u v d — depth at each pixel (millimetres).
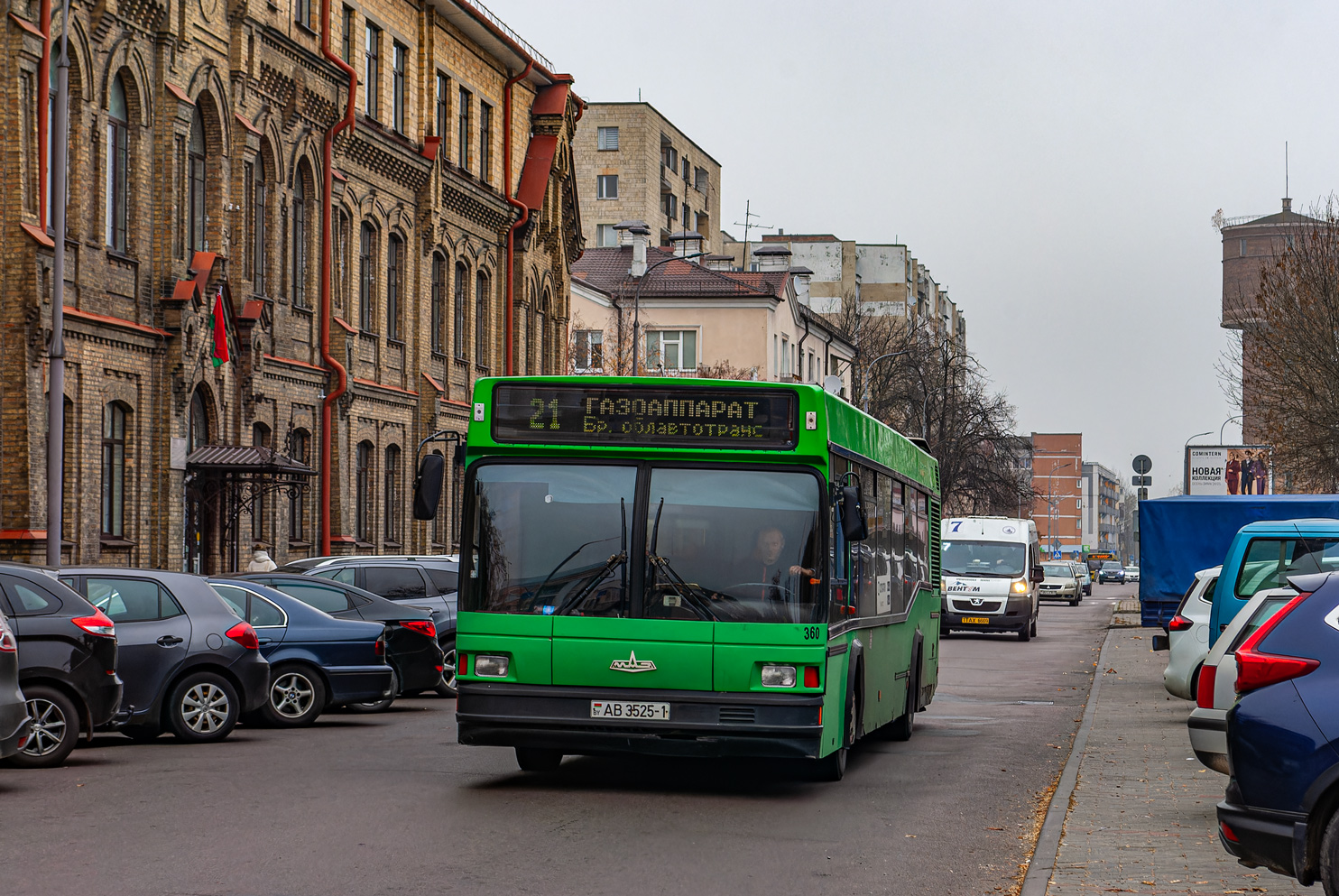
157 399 28359
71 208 25844
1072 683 25906
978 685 25516
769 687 11961
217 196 30625
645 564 12188
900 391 87125
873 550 14859
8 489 24297
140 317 27906
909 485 17422
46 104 24953
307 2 34875
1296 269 44312
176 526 28688
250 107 32031
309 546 35031
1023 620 39188
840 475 13031
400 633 19984
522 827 10688
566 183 52062
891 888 9016
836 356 84500
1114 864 9445
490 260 46156
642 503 12305
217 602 16312
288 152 33781
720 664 11977
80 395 25953
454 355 43594
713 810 11734
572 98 51281
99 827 10484
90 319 25984
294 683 17672
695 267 71000
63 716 13734
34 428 24531
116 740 16203
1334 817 7492
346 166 36844
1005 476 82938
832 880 9188
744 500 12297
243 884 8641
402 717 19016
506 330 47062
